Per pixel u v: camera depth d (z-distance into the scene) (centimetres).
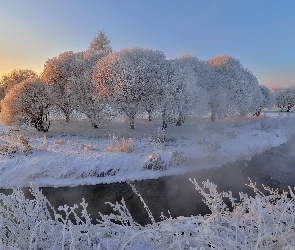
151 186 1111
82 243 279
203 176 1207
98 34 3172
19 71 2975
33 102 1811
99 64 1861
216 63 2800
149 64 1861
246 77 2711
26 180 1130
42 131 1902
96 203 933
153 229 298
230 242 218
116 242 296
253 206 284
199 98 1964
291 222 258
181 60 2161
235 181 1120
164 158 1322
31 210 307
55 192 1050
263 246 234
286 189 1004
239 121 2609
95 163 1242
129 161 1292
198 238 259
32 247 256
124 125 2189
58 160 1243
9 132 1892
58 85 1978
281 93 4806
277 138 1894
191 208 870
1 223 267
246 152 1519
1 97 3144
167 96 1805
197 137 1761
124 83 1714
